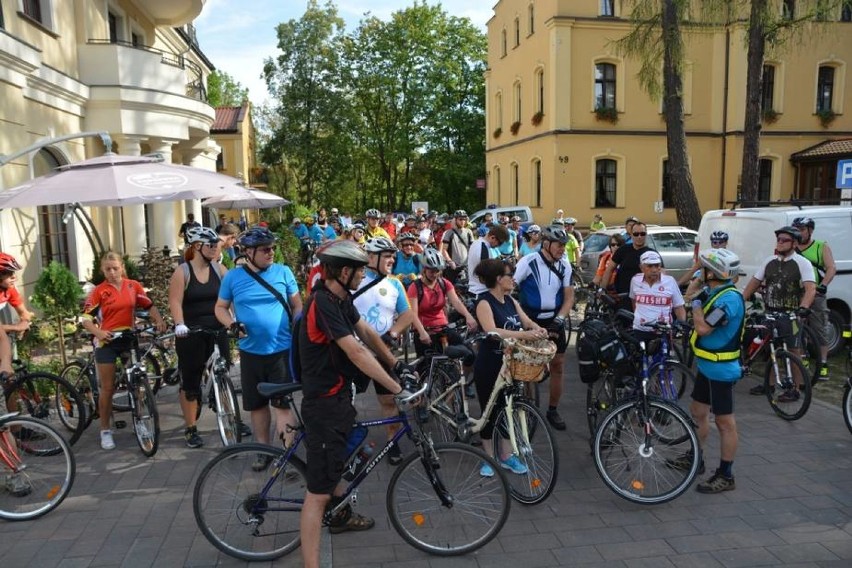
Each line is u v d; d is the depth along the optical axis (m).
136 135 14.46
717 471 4.67
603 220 25.84
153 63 14.86
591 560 3.80
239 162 36.91
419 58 42.62
